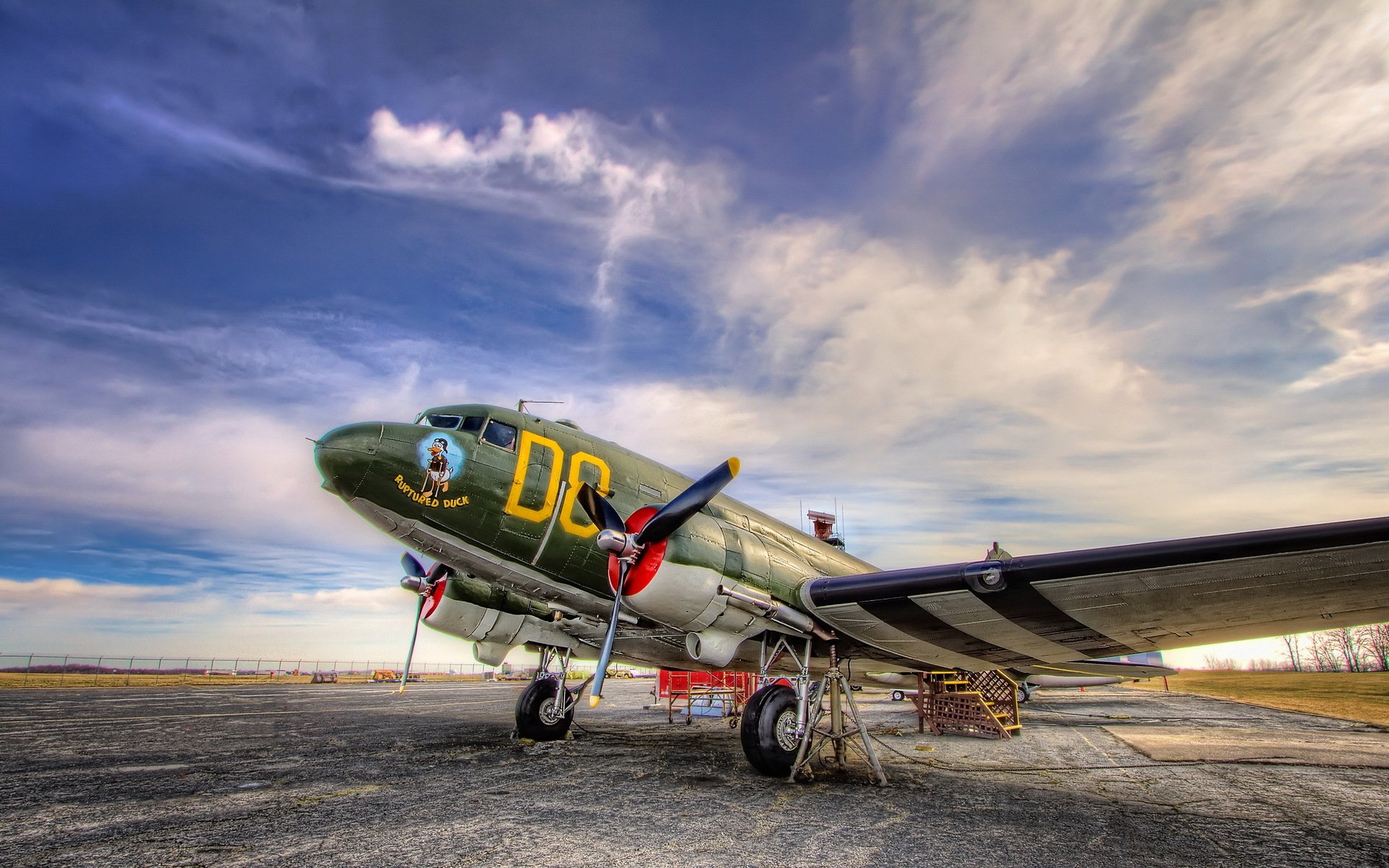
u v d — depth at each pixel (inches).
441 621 411.5
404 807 222.2
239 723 513.7
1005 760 369.1
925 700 529.7
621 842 181.8
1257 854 182.5
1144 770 332.5
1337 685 1433.3
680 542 279.4
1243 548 206.5
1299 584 223.8
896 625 303.1
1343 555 201.2
